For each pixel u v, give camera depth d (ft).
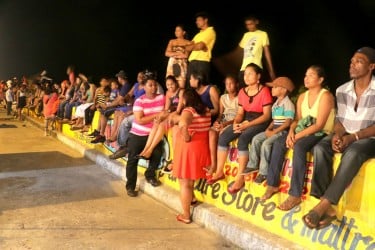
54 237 14.76
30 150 32.22
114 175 23.94
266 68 22.24
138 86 25.76
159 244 14.29
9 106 65.26
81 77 38.81
